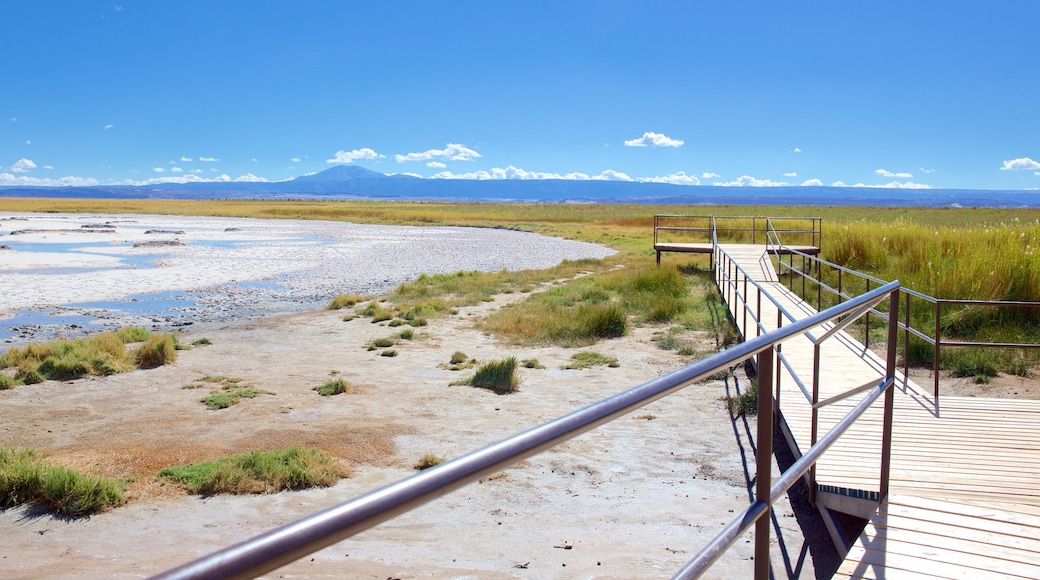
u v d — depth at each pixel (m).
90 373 10.42
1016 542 3.53
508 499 5.88
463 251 35.44
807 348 10.17
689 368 1.94
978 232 18.34
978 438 5.49
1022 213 87.81
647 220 61.75
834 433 3.28
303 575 4.54
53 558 4.79
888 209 110.00
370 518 1.05
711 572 4.54
